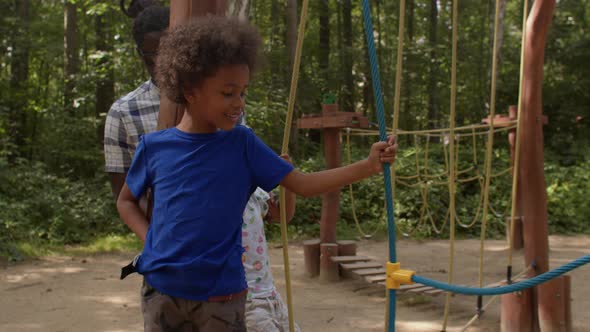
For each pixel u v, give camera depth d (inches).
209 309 66.2
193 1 80.7
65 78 565.9
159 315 67.4
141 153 71.3
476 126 311.7
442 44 729.0
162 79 66.8
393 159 73.5
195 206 66.5
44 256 323.9
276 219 99.6
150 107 87.7
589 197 469.1
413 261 322.0
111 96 547.2
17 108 571.8
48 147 513.3
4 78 586.9
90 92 555.5
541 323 171.8
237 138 69.8
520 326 175.2
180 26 67.0
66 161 513.7
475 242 392.5
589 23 745.0
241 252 69.7
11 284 257.0
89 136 527.5
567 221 449.7
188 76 63.9
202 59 62.7
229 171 68.1
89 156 489.4
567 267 74.5
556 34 690.2
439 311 218.8
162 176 68.6
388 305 82.6
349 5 685.9
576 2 709.9
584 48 674.2
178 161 68.0
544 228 173.8
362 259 274.2
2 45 568.1
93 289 247.9
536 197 173.9
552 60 706.8
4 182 402.0
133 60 525.0
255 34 66.8
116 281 264.1
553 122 674.2
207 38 63.4
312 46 669.9
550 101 667.4
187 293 66.1
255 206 95.0
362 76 716.0
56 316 205.8
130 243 363.3
